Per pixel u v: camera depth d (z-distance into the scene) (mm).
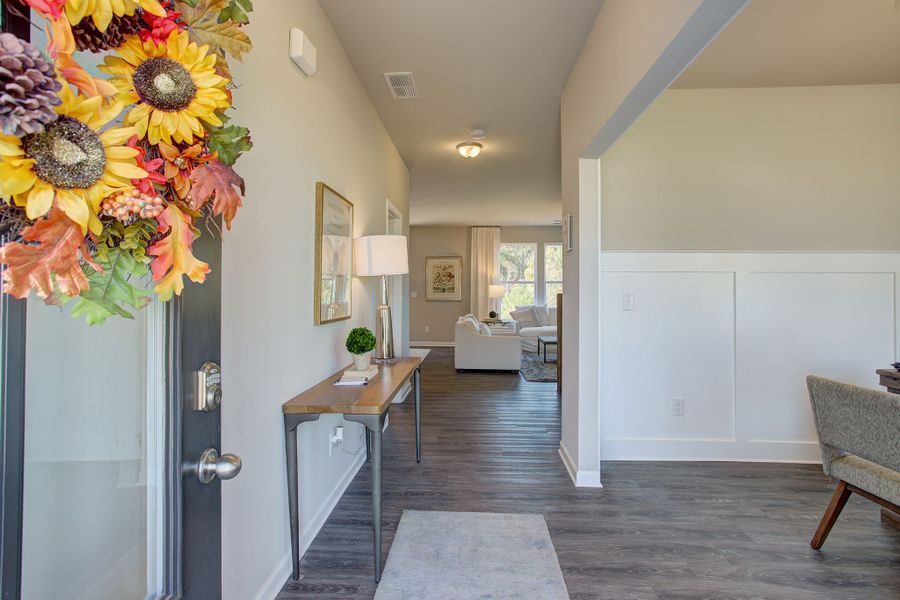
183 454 726
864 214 2906
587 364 2555
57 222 465
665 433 2980
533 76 2771
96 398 675
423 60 2580
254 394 1450
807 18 2127
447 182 5453
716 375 2967
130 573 700
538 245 9211
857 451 1719
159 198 543
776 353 2951
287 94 1697
